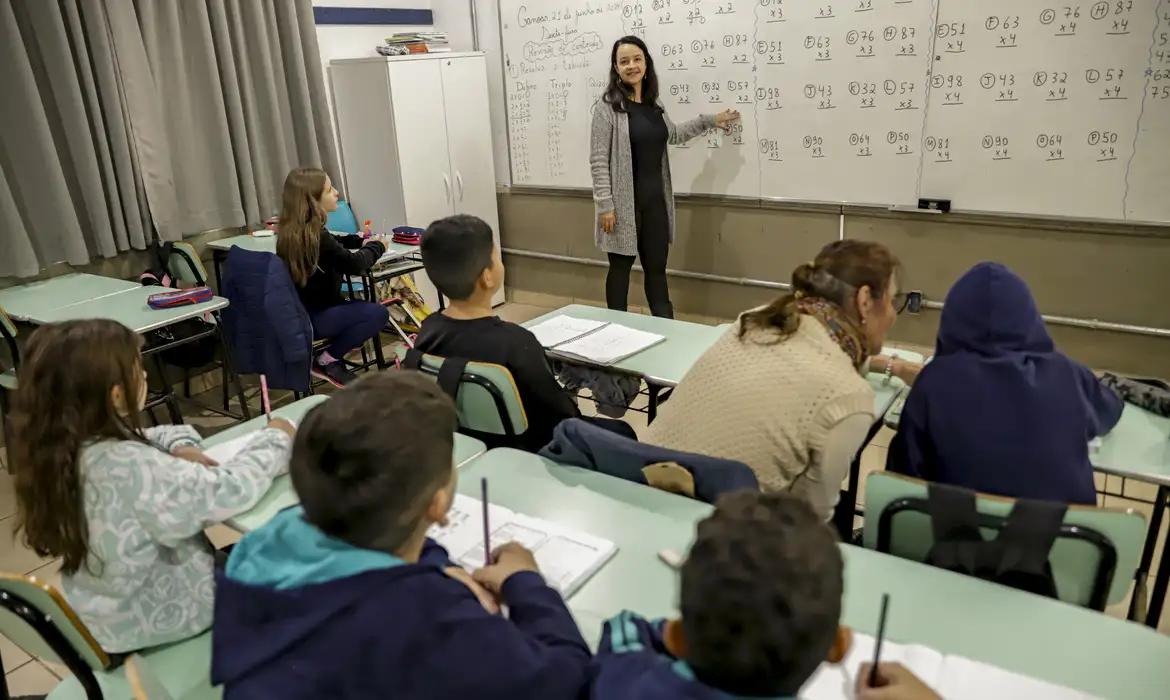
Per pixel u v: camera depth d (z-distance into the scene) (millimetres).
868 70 3672
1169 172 3141
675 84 4273
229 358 3607
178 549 1411
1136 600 1742
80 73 3408
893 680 891
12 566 2549
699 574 663
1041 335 1422
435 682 782
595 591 1196
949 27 3422
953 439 1415
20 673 2082
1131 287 3369
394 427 847
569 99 4668
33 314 2963
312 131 4285
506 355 1882
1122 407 1655
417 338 1979
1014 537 1195
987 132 3473
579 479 1541
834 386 1384
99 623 1360
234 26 3871
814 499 1453
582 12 4445
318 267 3408
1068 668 1005
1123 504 2600
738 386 1464
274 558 848
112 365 1297
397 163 4465
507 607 1013
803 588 636
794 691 672
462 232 1842
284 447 1549
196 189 3889
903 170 3727
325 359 3553
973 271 1447
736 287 4445
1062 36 3197
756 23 3910
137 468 1314
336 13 4551
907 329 3945
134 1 3559
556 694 821
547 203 5016
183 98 3764
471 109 4793
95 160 3461
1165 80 3045
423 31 5113
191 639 1440
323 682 766
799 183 4043
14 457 1317
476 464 1611
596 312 2705
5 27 3143
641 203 4051
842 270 1511
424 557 1072
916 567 1208
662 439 1577
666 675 704
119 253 3738
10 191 3312
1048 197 3422
